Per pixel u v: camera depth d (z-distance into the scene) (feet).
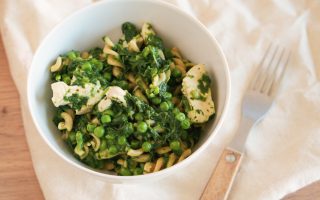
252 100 1.41
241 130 1.35
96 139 1.18
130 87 1.27
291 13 1.60
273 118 1.42
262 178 1.32
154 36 1.34
